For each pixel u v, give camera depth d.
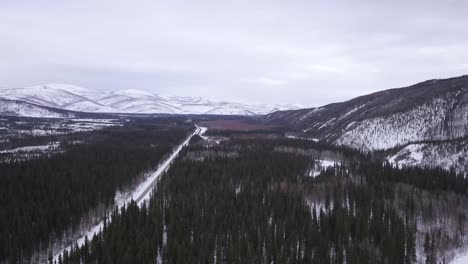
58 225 57.69
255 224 57.81
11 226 55.56
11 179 78.19
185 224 57.66
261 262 49.09
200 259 48.22
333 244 54.84
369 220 59.78
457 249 56.88
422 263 53.16
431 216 64.88
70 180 80.00
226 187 77.75
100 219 68.00
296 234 55.38
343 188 78.00
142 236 52.75
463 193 78.00
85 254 48.91
